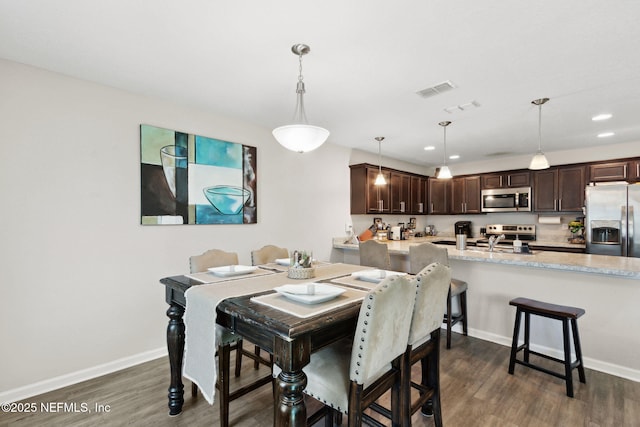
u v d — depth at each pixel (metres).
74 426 1.83
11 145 2.09
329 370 1.45
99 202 2.45
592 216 4.07
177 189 2.86
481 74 2.29
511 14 1.61
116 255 2.53
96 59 2.09
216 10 1.59
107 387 2.26
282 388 1.24
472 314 3.17
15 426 1.83
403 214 5.58
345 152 4.66
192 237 2.97
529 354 2.71
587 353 2.50
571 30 1.74
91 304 2.41
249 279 2.02
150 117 2.72
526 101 2.81
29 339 2.15
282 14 1.62
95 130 2.43
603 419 1.86
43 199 2.21
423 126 3.59
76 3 1.53
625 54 2.00
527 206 5.04
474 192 5.72
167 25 1.72
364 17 1.64
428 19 1.66
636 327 2.29
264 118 3.31
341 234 4.57
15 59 2.08
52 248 2.24
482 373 2.42
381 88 2.53
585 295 2.51
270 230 3.63
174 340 1.95
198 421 1.88
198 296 1.66
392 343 1.41
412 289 1.48
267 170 3.61
